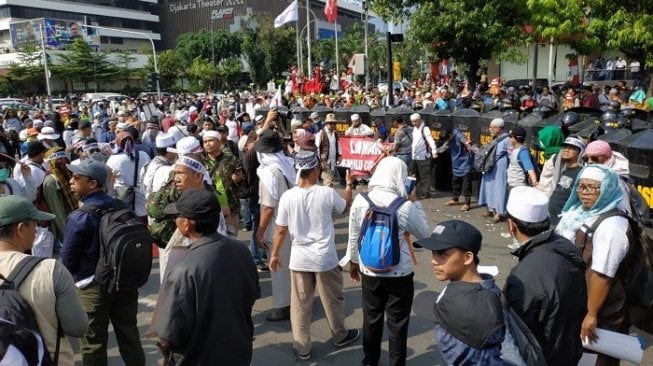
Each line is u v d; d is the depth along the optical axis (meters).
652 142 5.32
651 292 3.43
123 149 7.17
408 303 4.07
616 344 3.26
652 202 5.27
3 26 77.50
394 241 3.90
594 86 19.77
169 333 2.71
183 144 4.98
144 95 48.94
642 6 11.97
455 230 2.62
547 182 6.43
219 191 5.95
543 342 2.54
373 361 4.31
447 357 2.36
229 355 2.85
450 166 11.02
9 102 38.44
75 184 3.79
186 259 2.84
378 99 20.55
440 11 18.17
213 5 101.69
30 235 2.98
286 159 5.59
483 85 20.06
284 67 58.72
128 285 3.63
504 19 17.95
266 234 5.63
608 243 3.24
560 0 16.11
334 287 4.71
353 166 9.36
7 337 1.91
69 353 3.35
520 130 7.65
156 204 4.42
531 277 2.56
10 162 7.96
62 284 2.94
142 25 101.06
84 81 65.88
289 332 5.23
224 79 70.19
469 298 2.33
